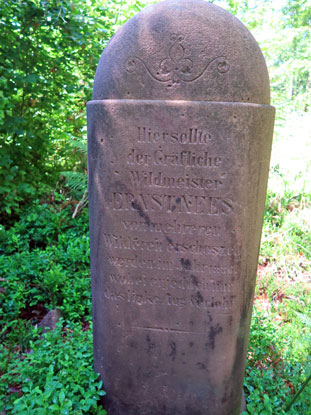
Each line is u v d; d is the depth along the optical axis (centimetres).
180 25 156
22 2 433
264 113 165
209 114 159
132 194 174
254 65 163
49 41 454
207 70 157
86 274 339
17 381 206
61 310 295
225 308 184
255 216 176
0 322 282
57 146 580
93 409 196
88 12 495
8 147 465
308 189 517
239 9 872
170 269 181
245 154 164
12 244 399
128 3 569
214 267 178
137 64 161
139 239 180
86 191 469
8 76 434
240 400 206
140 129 165
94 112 170
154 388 200
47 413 170
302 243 400
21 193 489
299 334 261
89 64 493
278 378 216
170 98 161
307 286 334
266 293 338
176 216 174
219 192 168
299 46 1167
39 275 322
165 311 188
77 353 210
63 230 433
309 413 195
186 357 193
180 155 166
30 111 502
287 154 634
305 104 1061
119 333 195
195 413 201
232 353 192
